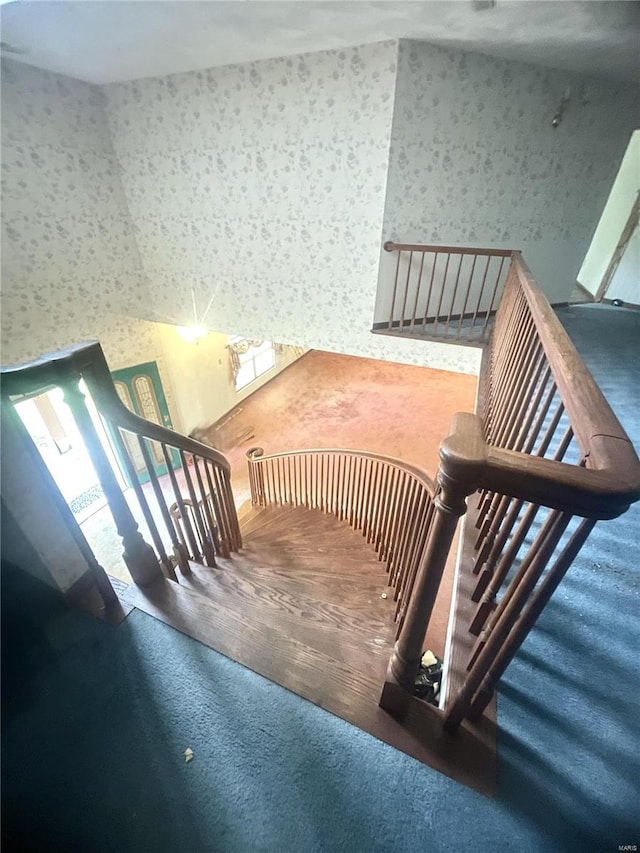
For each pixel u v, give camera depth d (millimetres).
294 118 3109
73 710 1059
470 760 945
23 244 3436
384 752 976
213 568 1722
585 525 622
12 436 1015
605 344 3371
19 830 868
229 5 2088
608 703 1013
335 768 953
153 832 866
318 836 861
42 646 1167
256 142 3316
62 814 890
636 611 1220
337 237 3484
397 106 2826
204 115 3361
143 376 4855
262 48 2709
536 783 896
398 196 3195
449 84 2945
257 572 1950
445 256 3697
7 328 3465
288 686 1117
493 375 2426
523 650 1121
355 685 1122
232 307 4340
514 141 3492
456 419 700
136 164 3859
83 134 3613
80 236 3838
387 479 2387
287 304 4055
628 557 1401
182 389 5617
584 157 3934
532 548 731
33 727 1023
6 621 1062
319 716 1052
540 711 1003
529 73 3244
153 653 1196
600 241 5000
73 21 2260
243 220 3752
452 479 616
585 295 5199
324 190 3316
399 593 1799
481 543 1439
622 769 907
